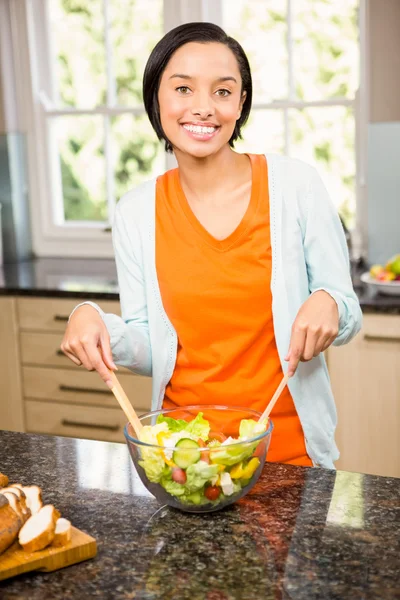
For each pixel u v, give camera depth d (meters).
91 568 1.04
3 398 3.26
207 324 1.58
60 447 1.46
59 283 3.18
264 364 1.59
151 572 1.02
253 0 3.34
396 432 2.69
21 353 3.20
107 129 3.70
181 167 1.58
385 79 2.96
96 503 1.22
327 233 1.58
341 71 3.29
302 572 1.01
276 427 1.58
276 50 3.36
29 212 3.84
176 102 1.47
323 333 1.35
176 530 1.13
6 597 0.98
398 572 1.00
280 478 1.29
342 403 2.73
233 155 1.58
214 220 1.58
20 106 3.77
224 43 1.47
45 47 3.72
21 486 1.17
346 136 3.33
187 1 3.42
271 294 1.56
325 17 3.26
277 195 1.57
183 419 1.32
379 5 2.91
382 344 2.64
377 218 3.08
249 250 1.56
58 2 3.66
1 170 3.70
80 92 3.72
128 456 1.41
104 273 3.37
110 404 3.09
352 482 1.27
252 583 0.99
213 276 1.56
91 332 1.36
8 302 3.17
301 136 3.40
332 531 1.11
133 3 3.52
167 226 1.61
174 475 1.14
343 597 0.96
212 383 1.60
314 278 1.60
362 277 2.88
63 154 3.82
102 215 3.81
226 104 1.47
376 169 3.05
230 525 1.14
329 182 3.40
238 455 1.14
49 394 3.19
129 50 3.59
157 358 1.65
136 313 1.69
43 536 1.03
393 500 1.20
